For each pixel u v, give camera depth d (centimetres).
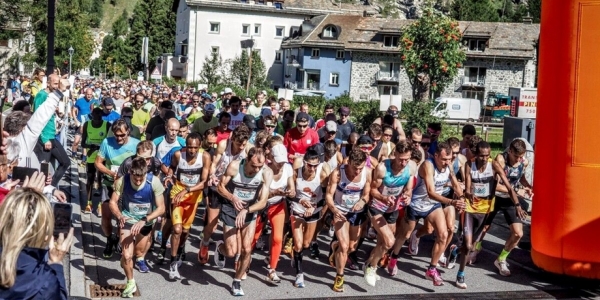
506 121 1695
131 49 10338
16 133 723
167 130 925
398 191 819
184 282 827
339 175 803
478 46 6366
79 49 4834
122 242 745
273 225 834
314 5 7788
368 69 6512
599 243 828
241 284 834
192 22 7250
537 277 921
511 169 928
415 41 3894
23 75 3825
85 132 1163
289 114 1256
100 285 791
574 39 826
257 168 759
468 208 899
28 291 354
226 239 797
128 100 2142
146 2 10375
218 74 6147
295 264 839
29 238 351
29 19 3247
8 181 567
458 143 937
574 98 828
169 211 870
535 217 888
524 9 12150
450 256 946
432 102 2452
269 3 7562
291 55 7050
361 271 918
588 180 825
